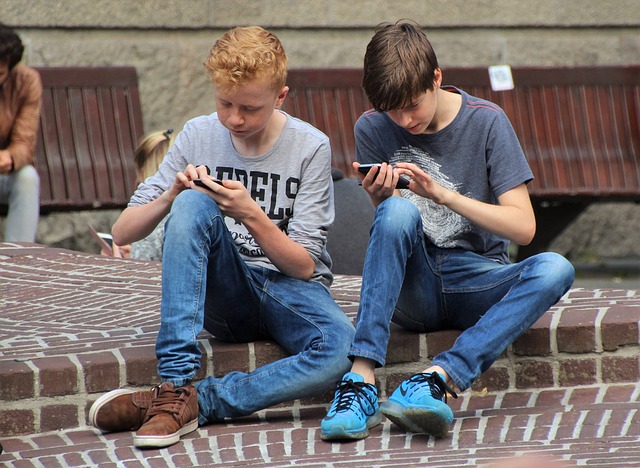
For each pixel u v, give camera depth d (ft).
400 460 32.35
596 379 39.96
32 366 37.19
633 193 82.28
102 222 84.28
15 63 70.33
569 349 39.93
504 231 37.06
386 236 35.99
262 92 35.40
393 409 34.55
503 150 38.22
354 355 35.65
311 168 38.29
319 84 80.53
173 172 39.09
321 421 36.76
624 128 83.66
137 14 82.48
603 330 39.93
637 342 39.93
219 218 35.91
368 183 36.76
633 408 36.91
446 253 39.09
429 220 39.29
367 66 36.78
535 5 89.15
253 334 39.29
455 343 36.37
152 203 37.35
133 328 43.09
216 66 35.14
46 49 80.89
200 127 39.19
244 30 36.06
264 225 36.32
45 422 36.99
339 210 58.75
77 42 81.66
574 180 81.76
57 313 46.52
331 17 86.02
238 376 37.09
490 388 39.86
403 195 39.78
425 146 38.99
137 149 58.34
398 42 36.19
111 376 37.73
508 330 36.22
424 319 39.47
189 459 33.32
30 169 71.31
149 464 32.94
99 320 44.96
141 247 60.29
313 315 37.60
